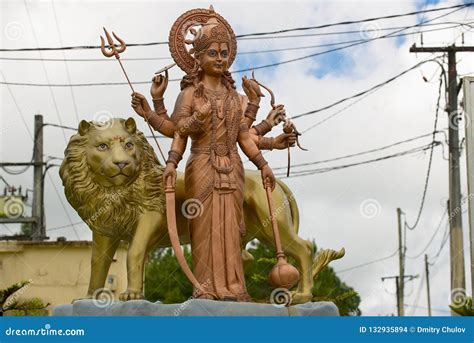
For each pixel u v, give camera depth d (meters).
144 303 6.75
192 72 7.39
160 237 7.47
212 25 7.36
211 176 7.11
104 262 7.59
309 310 6.96
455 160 14.23
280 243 7.19
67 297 17.00
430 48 14.32
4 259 17.09
